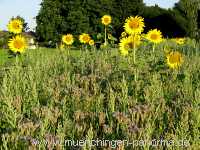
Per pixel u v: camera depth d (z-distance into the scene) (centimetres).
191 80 750
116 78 808
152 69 880
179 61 862
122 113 508
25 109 573
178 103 594
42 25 6384
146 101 605
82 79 766
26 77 790
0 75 862
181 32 6019
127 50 1002
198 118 474
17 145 444
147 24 6331
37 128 475
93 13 6294
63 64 1038
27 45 1101
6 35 1216
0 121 502
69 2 6366
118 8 6469
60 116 538
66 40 1442
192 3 5006
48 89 657
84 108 583
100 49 1273
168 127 495
